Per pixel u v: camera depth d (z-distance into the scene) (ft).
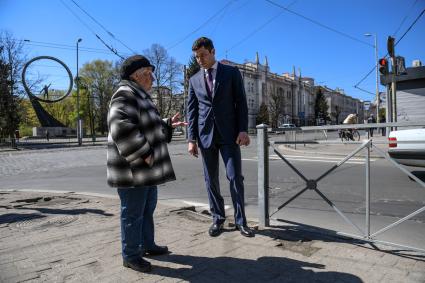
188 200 22.50
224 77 13.20
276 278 9.94
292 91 331.16
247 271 10.40
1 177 37.81
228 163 13.42
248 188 26.25
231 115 13.34
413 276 9.93
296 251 11.85
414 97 67.51
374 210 18.83
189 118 14.11
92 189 27.78
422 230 15.21
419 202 20.26
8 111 128.88
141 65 10.69
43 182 32.94
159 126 10.91
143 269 10.44
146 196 10.73
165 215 16.80
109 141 10.28
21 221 16.62
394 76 49.26
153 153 10.18
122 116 9.82
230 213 18.25
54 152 74.43
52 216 17.39
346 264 10.77
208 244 12.64
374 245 12.40
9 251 12.39
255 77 275.59
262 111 255.09
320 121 334.65
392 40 48.29
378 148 12.39
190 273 10.36
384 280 9.71
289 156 48.52
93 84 225.35
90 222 16.05
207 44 13.12
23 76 44.39
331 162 39.88
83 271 10.60
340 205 20.12
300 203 20.84
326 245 12.37
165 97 177.47
